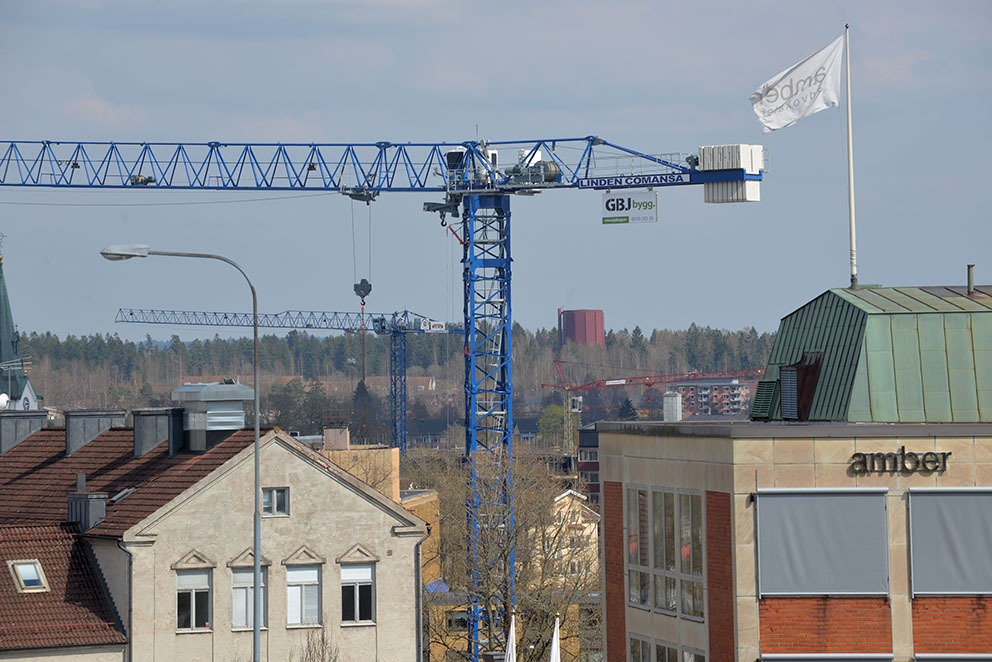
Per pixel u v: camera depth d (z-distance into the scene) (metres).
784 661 80.94
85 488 132.25
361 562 126.81
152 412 138.75
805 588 81.12
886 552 80.88
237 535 123.69
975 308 91.38
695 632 86.19
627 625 94.38
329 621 125.94
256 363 105.06
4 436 161.00
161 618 121.06
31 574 121.38
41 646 116.12
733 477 81.56
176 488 124.81
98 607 121.44
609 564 97.06
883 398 89.56
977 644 80.38
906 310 91.69
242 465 124.06
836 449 81.19
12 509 139.38
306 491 125.94
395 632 127.44
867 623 80.88
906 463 81.00
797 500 81.19
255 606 103.00
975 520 80.62
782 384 98.56
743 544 81.44
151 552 120.75
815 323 99.38
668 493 89.44
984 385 89.38
